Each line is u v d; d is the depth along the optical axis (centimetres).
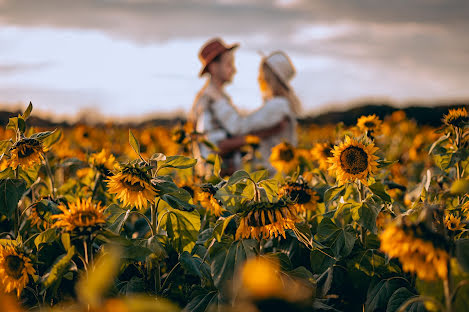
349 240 227
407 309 192
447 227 204
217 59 588
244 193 191
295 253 242
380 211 240
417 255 138
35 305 207
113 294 170
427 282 151
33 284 197
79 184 340
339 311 213
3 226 277
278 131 568
